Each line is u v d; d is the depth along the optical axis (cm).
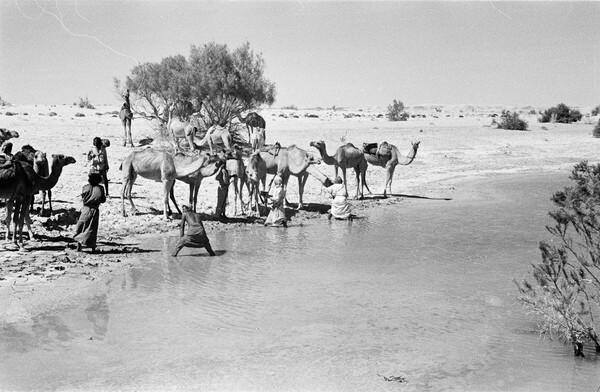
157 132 3638
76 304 1064
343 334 958
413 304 1124
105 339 907
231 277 1277
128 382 757
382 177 3167
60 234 1552
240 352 870
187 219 1441
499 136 5081
